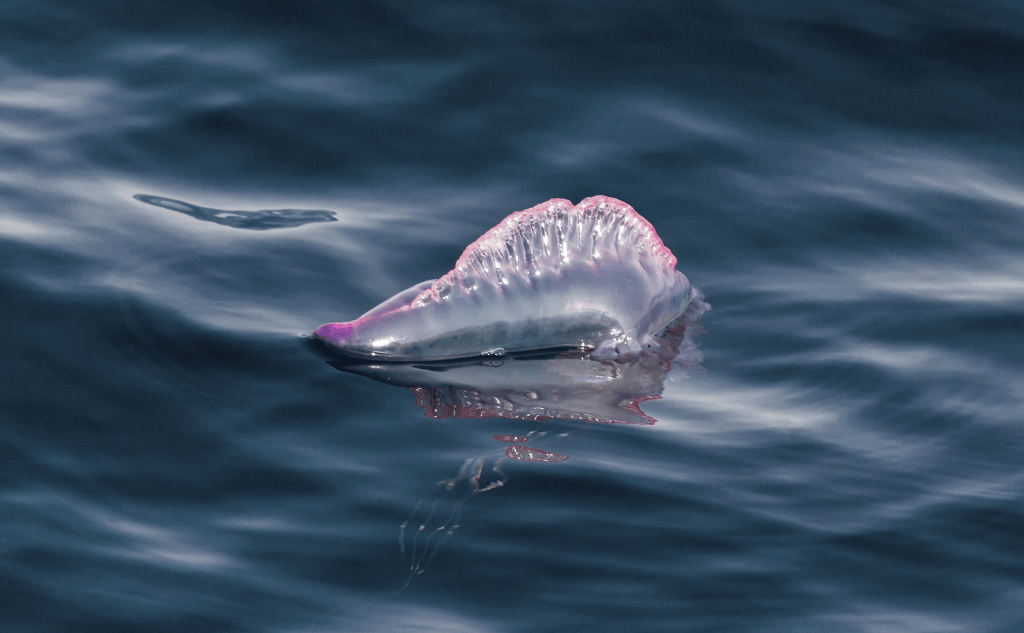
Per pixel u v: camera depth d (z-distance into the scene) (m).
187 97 21.94
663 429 14.44
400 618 11.39
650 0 25.08
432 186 20.12
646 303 16.05
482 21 24.19
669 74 23.28
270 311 16.38
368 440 13.88
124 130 21.03
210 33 23.64
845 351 16.36
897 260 19.03
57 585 11.48
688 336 16.59
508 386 15.09
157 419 14.02
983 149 22.28
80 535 12.16
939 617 11.66
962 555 12.47
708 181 20.67
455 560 12.11
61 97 21.84
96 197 19.14
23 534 12.07
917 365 16.09
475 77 22.80
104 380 14.59
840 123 22.58
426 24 24.06
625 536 12.54
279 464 13.39
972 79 24.00
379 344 15.30
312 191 19.83
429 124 21.62
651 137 21.64
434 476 13.30
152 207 19.00
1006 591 11.98
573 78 22.98
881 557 12.41
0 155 20.06
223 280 17.02
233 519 12.56
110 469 13.16
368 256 18.02
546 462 13.62
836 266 18.73
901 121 22.80
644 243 16.50
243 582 11.72
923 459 14.08
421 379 15.09
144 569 11.78
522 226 15.94
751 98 22.92
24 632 10.95
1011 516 13.05
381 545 12.27
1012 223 20.25
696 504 13.06
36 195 19.00
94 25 23.75
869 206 20.36
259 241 18.19
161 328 15.62
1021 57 24.66
